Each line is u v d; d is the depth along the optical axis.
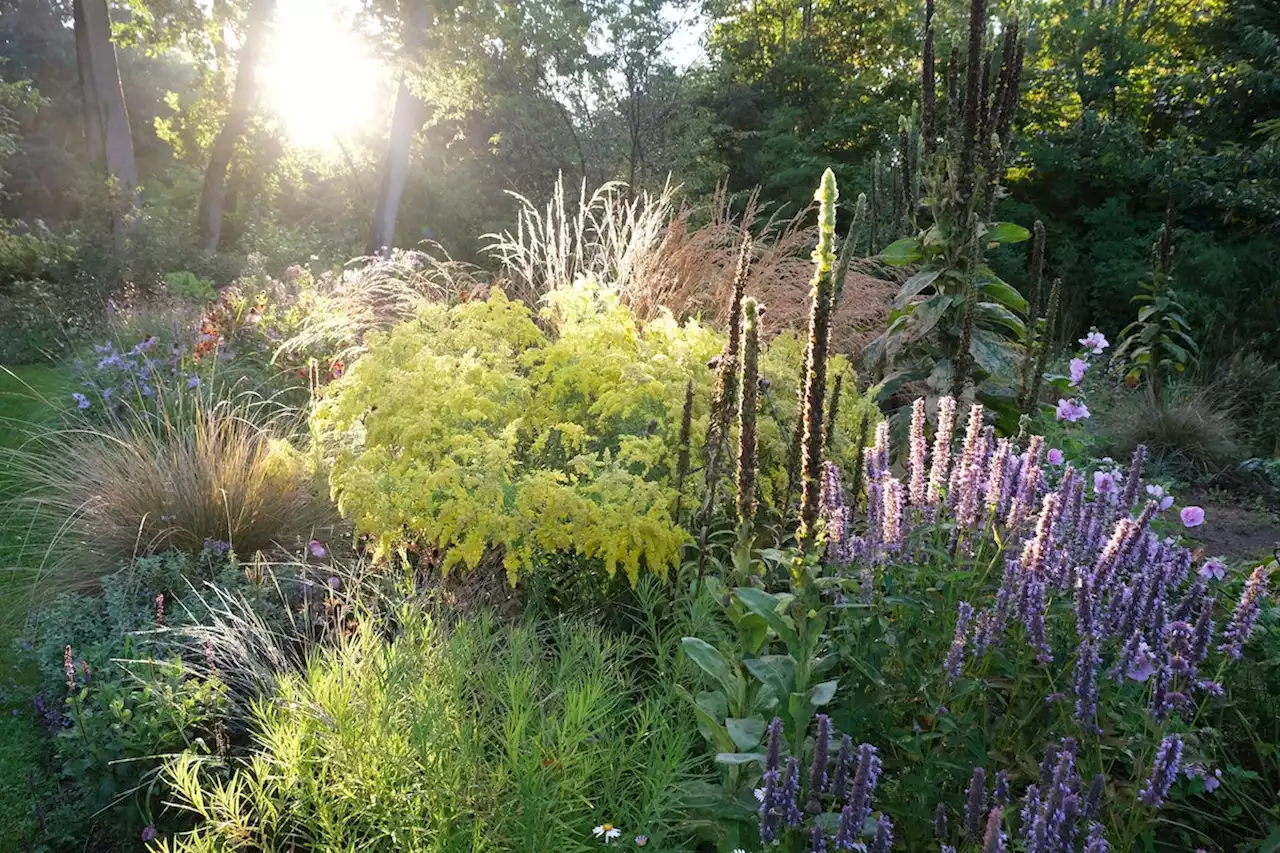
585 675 2.58
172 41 20.88
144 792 2.60
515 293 6.76
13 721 3.13
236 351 7.03
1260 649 2.68
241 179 22.27
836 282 4.01
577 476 3.22
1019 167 15.56
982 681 2.18
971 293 3.48
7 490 4.90
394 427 3.29
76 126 36.09
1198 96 15.28
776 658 2.12
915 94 21.16
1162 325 8.48
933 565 2.57
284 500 4.05
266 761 2.44
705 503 2.77
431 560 3.45
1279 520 5.77
